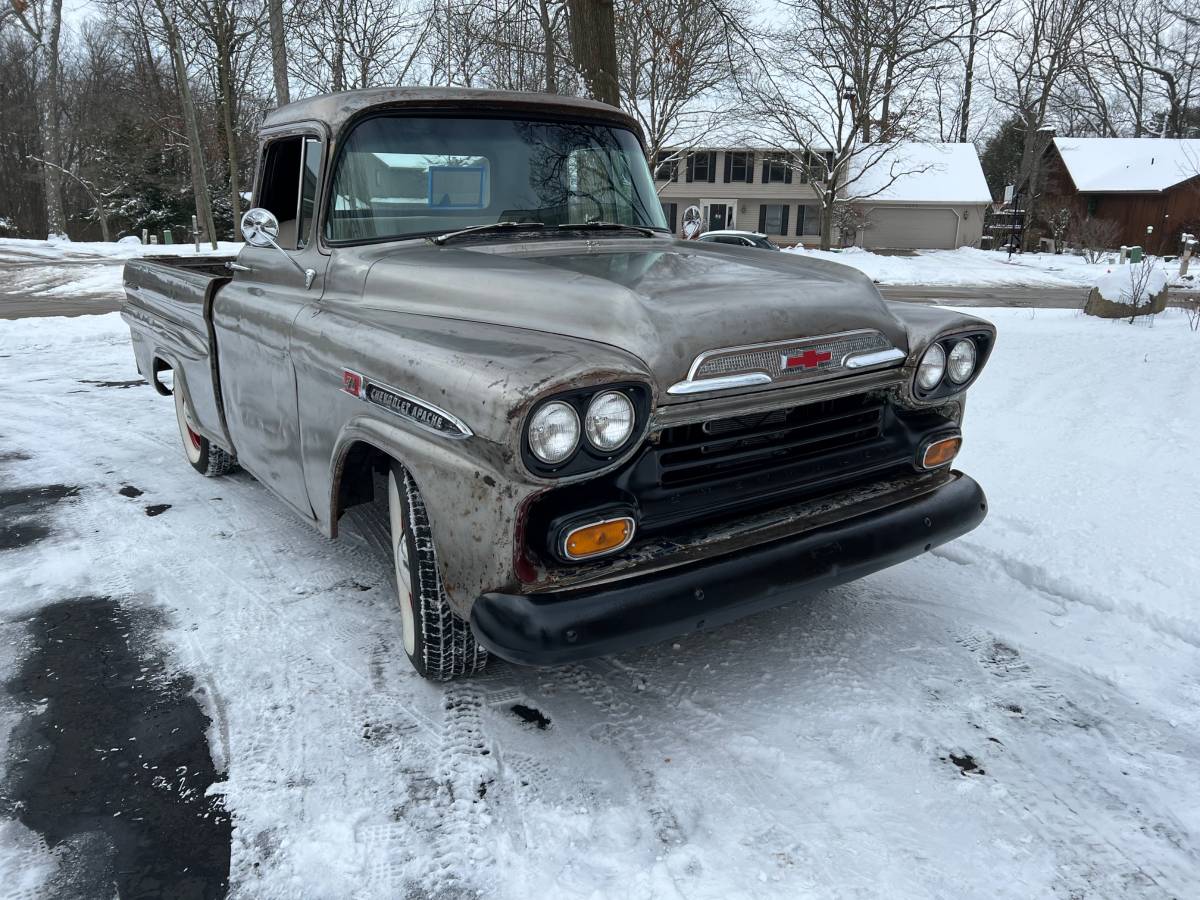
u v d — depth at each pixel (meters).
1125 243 41.59
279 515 4.68
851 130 36.62
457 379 2.36
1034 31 45.66
